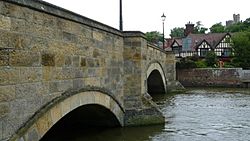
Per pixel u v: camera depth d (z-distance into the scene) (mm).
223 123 20688
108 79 14844
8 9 7289
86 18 11789
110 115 16406
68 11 10258
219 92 43188
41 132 8625
